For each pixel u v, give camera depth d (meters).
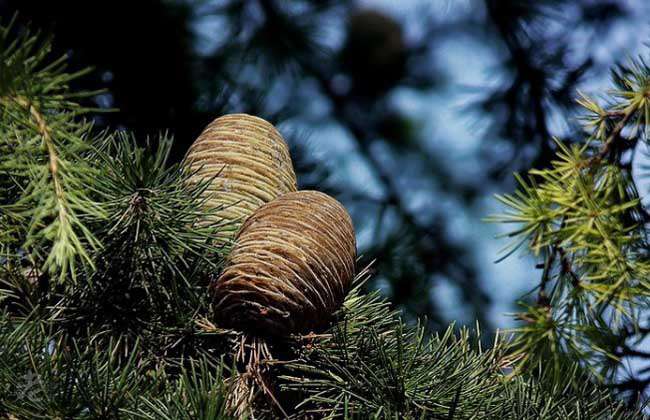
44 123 1.08
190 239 1.14
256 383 1.14
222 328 1.15
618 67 1.19
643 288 1.14
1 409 1.09
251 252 1.14
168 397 1.11
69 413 1.09
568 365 1.15
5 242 1.14
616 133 1.17
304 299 1.14
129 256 1.14
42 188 1.08
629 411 1.18
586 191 1.15
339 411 1.14
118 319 1.15
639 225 1.17
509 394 1.16
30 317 1.14
